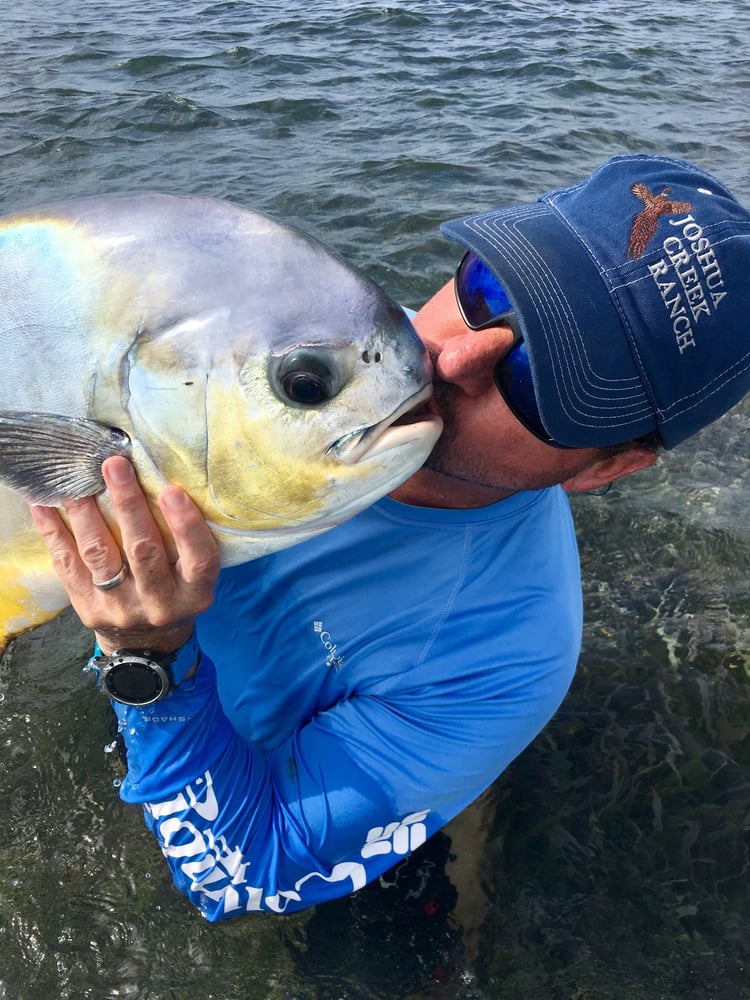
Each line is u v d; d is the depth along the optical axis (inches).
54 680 40.9
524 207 25.4
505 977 30.8
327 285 19.4
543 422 22.9
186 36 165.3
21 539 22.1
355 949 31.5
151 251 19.2
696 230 23.2
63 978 30.5
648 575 48.3
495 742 27.6
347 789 26.5
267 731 30.0
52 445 19.6
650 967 30.9
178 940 31.6
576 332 22.3
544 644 27.9
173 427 19.4
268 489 19.9
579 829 35.6
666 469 55.7
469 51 156.9
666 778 37.9
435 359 23.6
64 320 19.3
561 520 30.8
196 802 24.8
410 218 85.4
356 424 19.6
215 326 19.0
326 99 126.8
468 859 34.4
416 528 26.9
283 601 28.2
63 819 35.3
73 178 98.8
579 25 182.9
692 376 23.5
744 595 47.0
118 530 20.7
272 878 26.6
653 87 140.2
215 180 96.7
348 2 199.2
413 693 27.5
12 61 147.6
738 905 32.8
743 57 163.5
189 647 24.1
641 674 42.8
